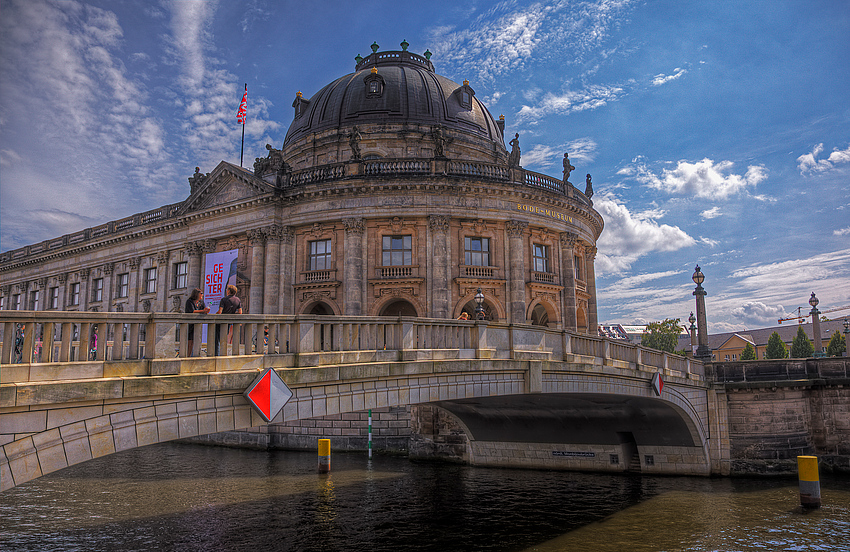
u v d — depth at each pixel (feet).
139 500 82.02
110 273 175.42
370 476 100.32
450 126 158.92
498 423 109.91
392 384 52.42
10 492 87.56
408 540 65.36
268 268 133.59
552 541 65.41
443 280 124.88
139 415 35.06
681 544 64.49
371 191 127.85
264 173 144.97
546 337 71.61
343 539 65.21
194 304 52.80
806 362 113.50
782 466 104.22
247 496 84.74
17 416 29.68
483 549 62.69
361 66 183.11
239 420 40.34
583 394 77.15
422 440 118.42
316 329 47.34
